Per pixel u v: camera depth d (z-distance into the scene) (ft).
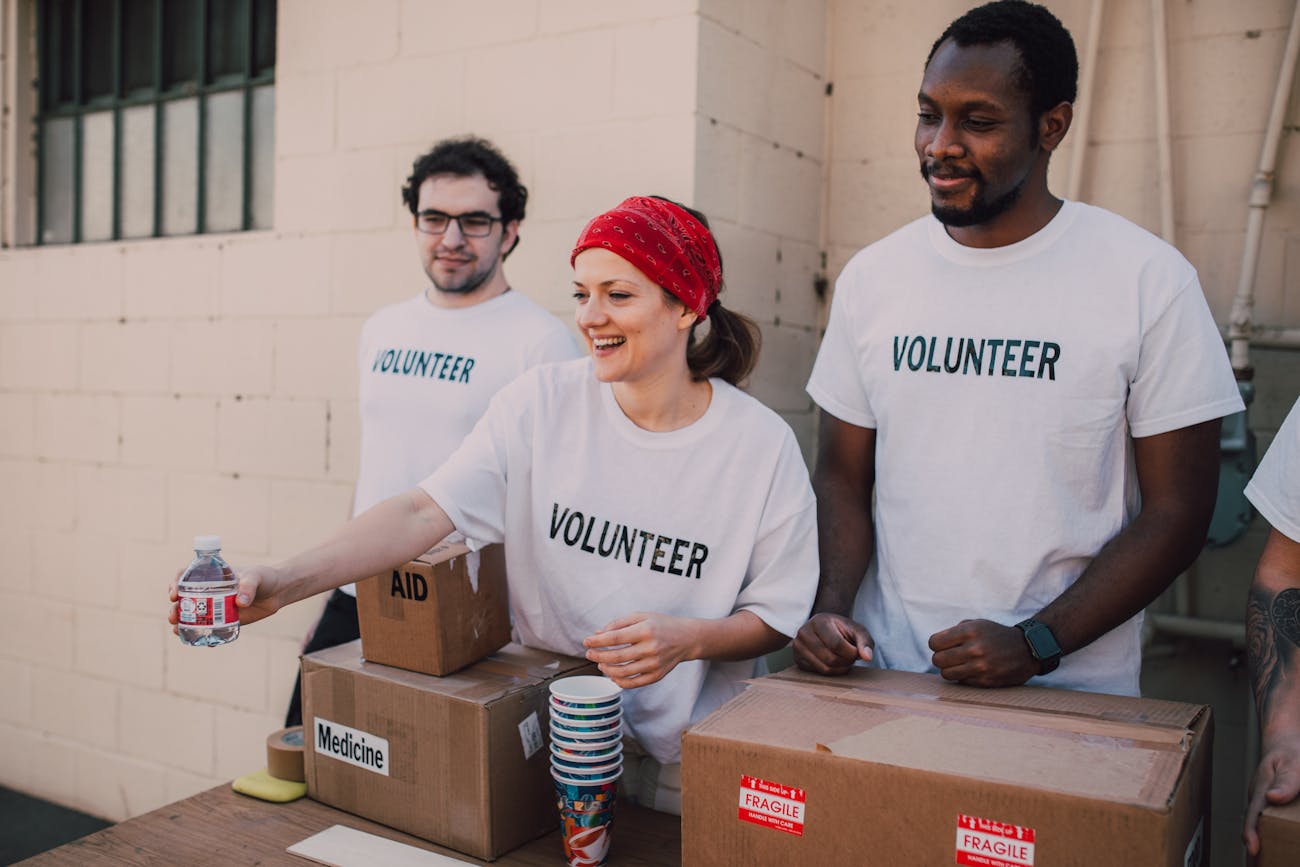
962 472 5.21
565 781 4.48
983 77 4.71
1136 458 5.15
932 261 5.40
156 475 10.66
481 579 5.09
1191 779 3.61
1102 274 5.00
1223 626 7.42
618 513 5.08
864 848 3.62
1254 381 7.50
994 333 5.16
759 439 5.05
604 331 4.66
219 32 10.53
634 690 5.21
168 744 10.66
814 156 8.96
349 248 9.41
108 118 11.34
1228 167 7.53
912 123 8.64
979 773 3.49
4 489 11.75
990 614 5.16
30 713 11.63
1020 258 5.16
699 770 3.93
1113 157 7.91
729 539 5.05
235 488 10.17
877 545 5.67
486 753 4.51
